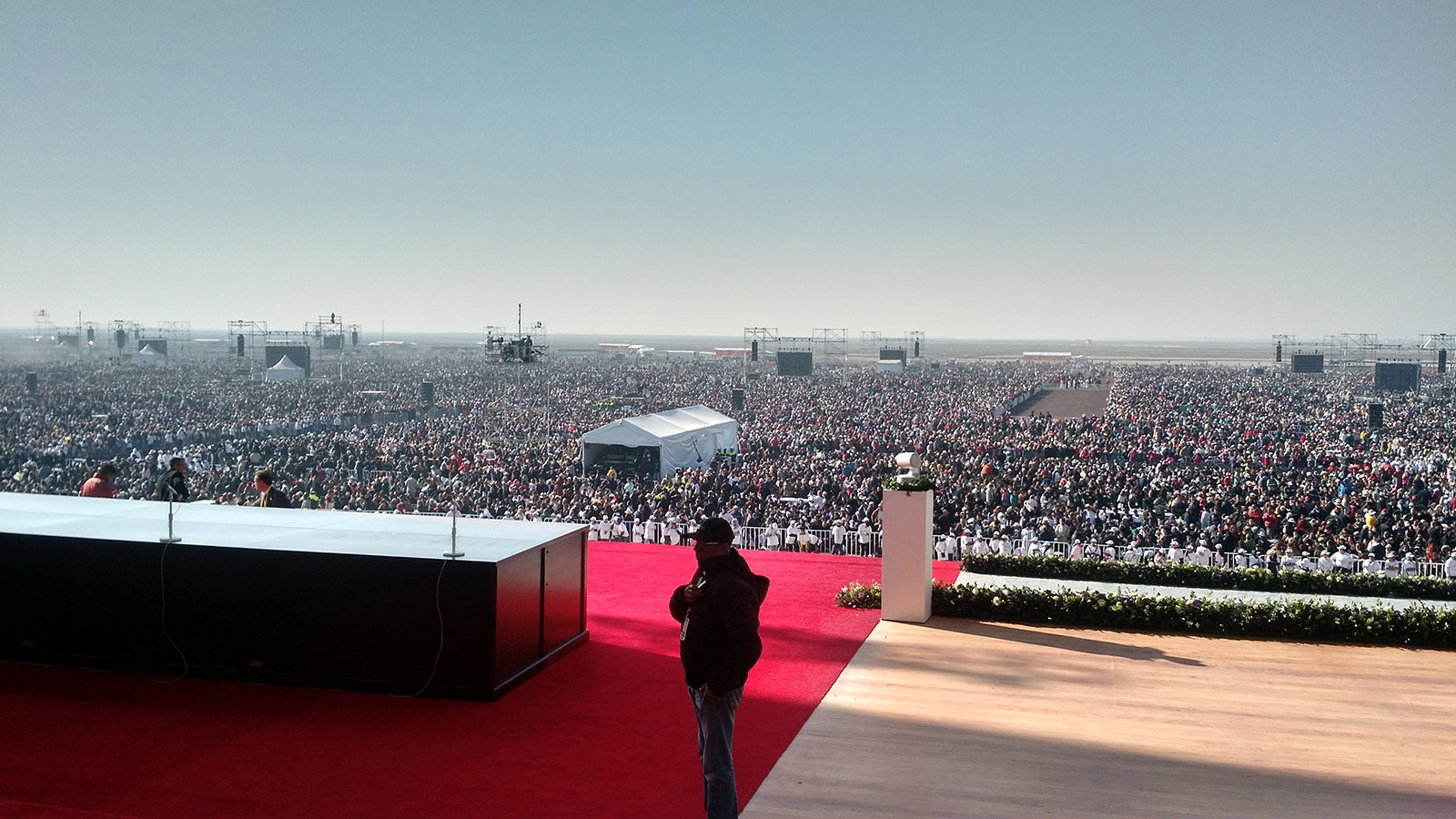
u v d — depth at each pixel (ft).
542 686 24.93
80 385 238.48
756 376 327.47
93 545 25.52
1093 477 100.12
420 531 27.43
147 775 18.88
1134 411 207.10
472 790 18.39
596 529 71.41
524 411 198.59
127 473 104.63
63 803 17.53
